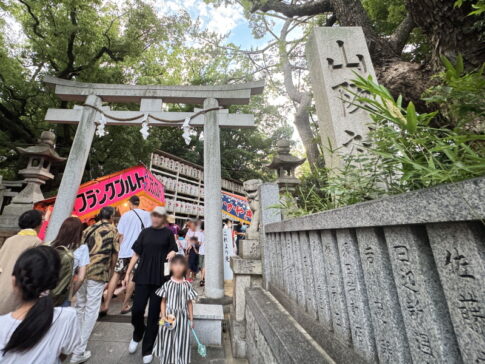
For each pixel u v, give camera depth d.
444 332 0.68
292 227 2.00
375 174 1.38
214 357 3.08
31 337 1.16
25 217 2.58
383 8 6.06
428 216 0.66
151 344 2.73
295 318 1.89
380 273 0.93
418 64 4.25
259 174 19.91
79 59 9.32
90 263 2.92
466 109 0.83
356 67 3.57
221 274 4.87
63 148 10.15
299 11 6.62
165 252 3.01
